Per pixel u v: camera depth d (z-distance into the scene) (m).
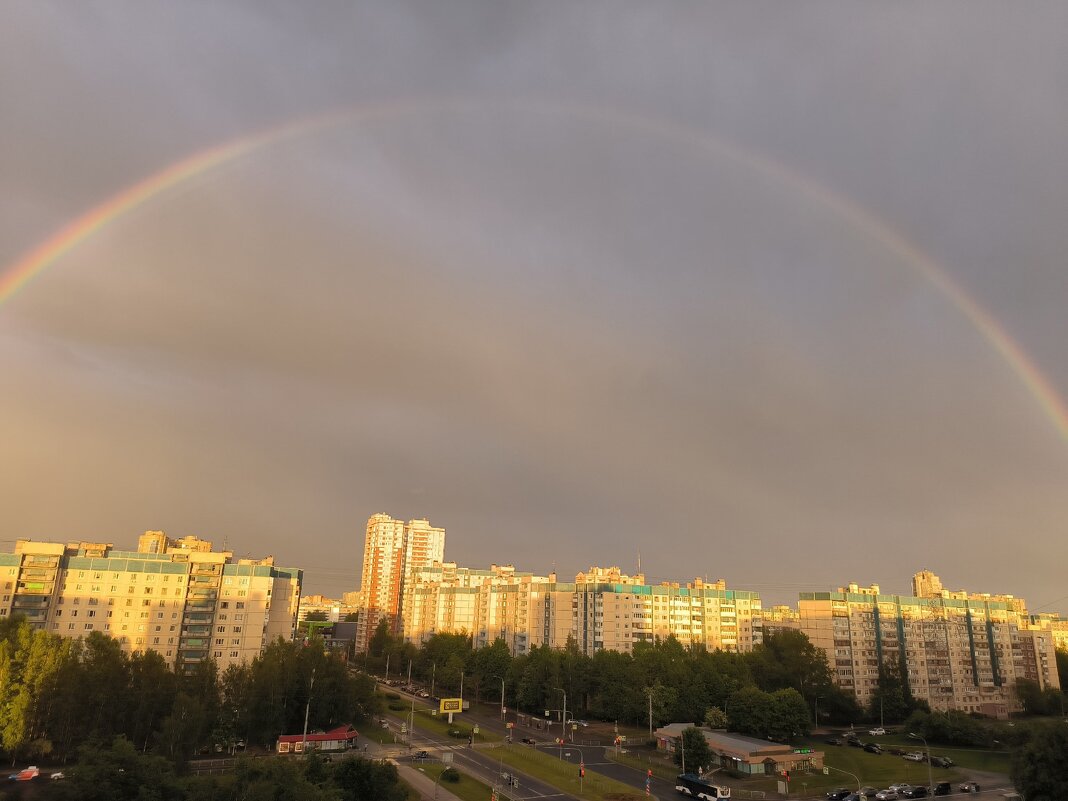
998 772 129.62
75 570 160.88
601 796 100.81
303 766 79.44
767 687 181.62
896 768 131.00
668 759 130.75
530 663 188.50
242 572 172.25
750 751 125.00
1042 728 91.00
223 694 135.25
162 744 102.75
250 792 67.69
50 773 105.12
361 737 142.75
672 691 162.50
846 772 126.38
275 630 184.25
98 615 160.62
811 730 175.62
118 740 73.56
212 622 168.12
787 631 195.50
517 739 148.25
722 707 163.88
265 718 130.75
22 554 156.25
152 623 163.38
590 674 182.00
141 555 166.50
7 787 96.81
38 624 153.88
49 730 112.81
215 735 123.00
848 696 187.88
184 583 167.00
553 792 102.19
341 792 72.81
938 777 122.75
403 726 157.88
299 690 143.88
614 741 149.88
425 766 116.44
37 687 112.25
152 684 120.25
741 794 109.12
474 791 101.00
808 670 185.00
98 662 118.00
